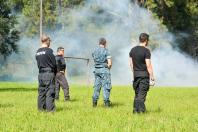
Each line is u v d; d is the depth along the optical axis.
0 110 34.88
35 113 32.22
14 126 25.09
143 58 31.83
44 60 33.59
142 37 32.34
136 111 32.59
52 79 33.72
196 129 24.30
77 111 34.09
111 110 35.31
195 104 43.62
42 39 34.28
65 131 23.31
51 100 33.66
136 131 23.34
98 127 24.61
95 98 39.31
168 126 25.30
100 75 39.03
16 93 62.78
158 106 40.25
